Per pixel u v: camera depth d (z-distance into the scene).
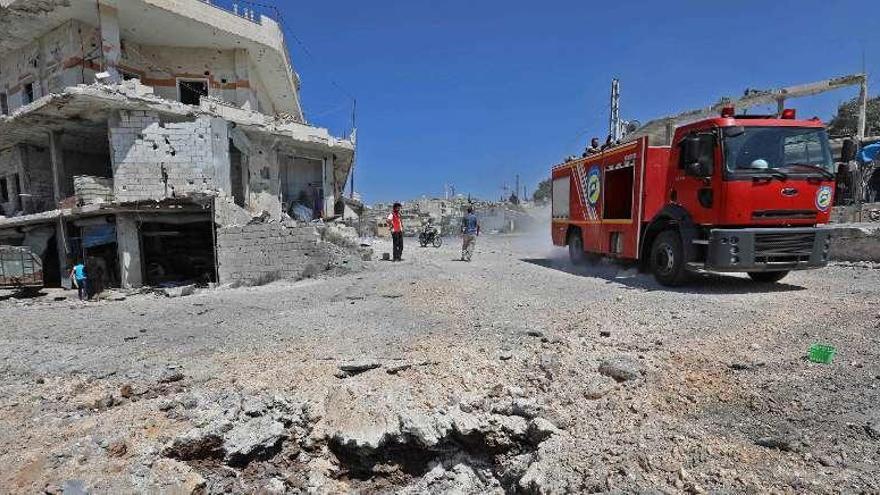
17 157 20.00
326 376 4.83
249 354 5.73
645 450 3.13
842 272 9.81
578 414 3.75
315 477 3.88
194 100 20.56
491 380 4.48
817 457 2.89
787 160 7.69
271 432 3.97
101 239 15.59
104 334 7.32
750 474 2.78
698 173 7.89
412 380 4.60
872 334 5.06
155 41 19.67
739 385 3.96
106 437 3.83
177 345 6.38
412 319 7.05
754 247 7.46
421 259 16.33
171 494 3.35
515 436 3.75
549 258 16.33
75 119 16.83
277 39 21.14
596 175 11.62
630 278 10.09
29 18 17.11
